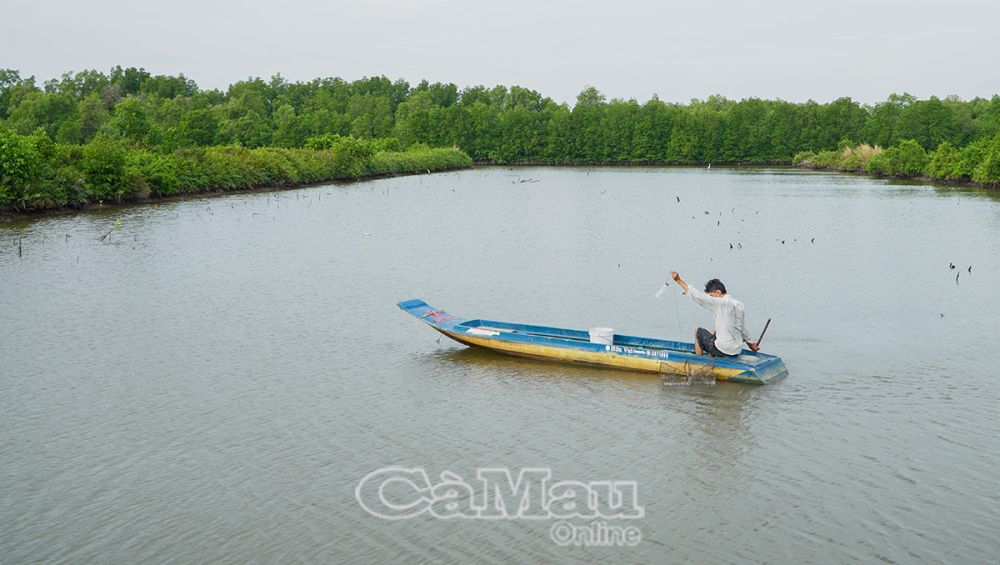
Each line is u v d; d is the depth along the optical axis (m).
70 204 60.22
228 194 77.44
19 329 25.77
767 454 16.34
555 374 21.45
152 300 30.02
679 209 67.00
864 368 21.75
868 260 39.53
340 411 18.77
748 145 171.88
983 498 14.41
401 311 28.48
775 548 12.91
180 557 12.78
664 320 27.41
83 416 18.44
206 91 185.00
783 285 33.22
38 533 13.49
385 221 56.41
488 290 32.19
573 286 33.00
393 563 12.59
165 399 19.52
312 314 27.95
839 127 163.88
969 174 97.44
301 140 146.75
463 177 121.50
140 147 87.75
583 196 82.12
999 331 25.52
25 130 122.69
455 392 20.06
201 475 15.53
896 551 12.77
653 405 19.09
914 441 16.88
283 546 13.07
